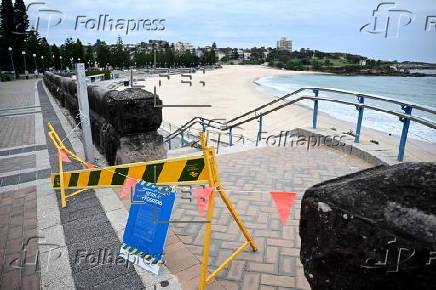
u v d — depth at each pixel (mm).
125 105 4781
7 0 71062
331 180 1765
